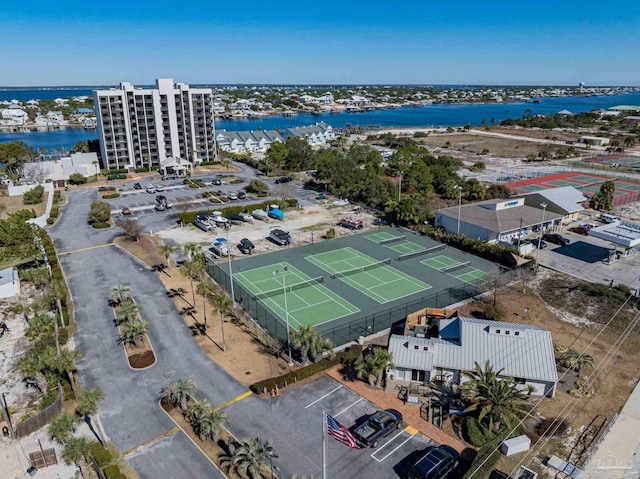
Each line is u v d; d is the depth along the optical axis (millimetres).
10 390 41125
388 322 52000
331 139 198250
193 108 137875
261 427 35688
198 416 34344
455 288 60406
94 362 43906
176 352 45562
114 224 85375
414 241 78625
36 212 92875
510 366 39469
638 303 54188
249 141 171750
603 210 94000
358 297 58000
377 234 81875
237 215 88000
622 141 194125
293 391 40000
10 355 46344
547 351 40375
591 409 37688
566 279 61969
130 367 43188
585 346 46688
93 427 35719
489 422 35156
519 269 64188
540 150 175375
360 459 32656
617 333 49000
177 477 31094
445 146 184250
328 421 28109
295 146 143875
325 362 43125
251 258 70188
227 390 39969
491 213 79000
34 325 47719
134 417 36812
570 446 33906
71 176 117438
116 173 125500
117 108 126312
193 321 51312
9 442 34781
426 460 30828
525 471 30641
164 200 97312
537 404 38250
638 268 65625
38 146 197000
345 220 85688
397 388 40188
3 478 31234
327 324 51500
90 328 49812
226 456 32812
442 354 40938
